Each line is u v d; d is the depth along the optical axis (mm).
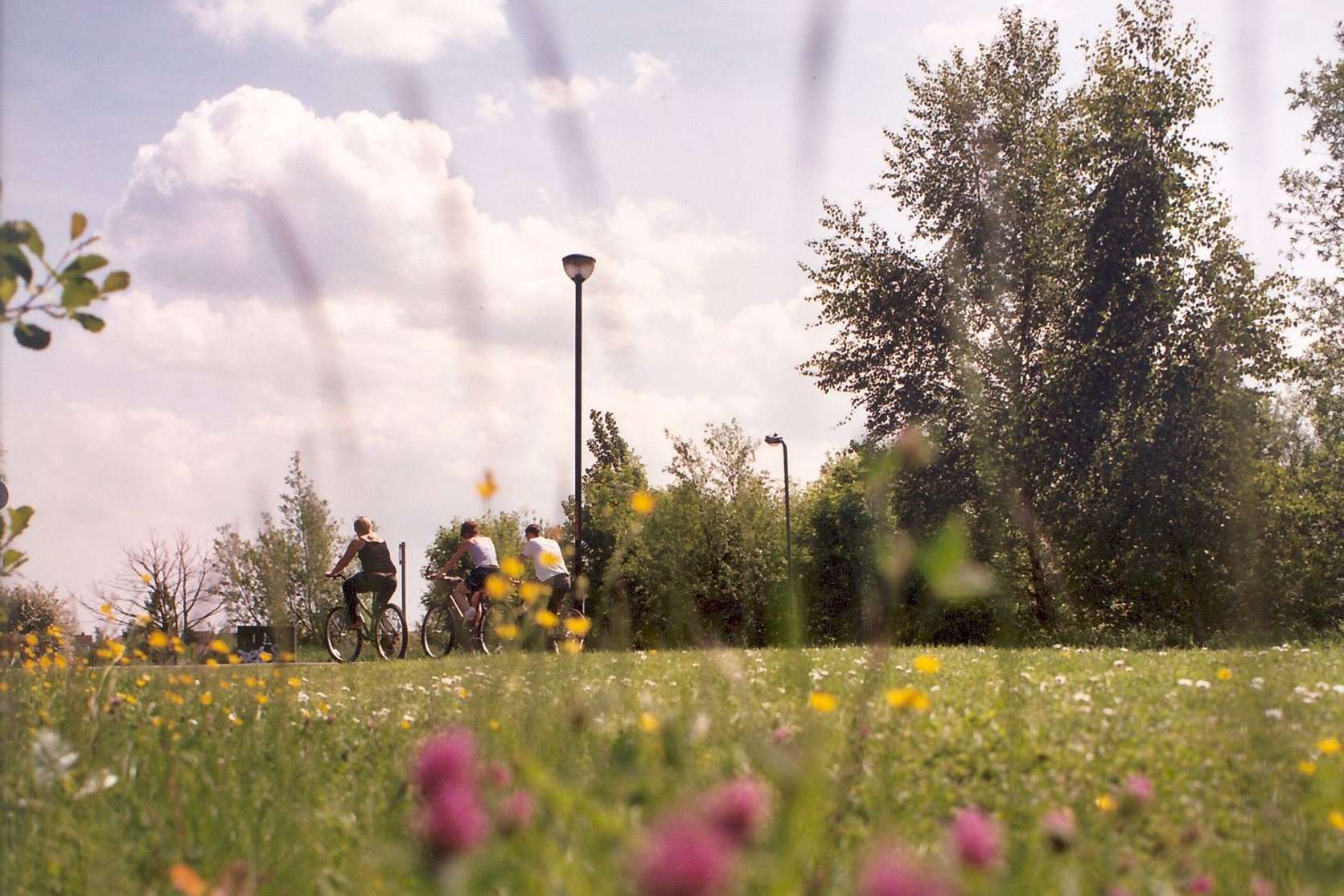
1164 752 3525
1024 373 28750
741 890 1429
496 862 1652
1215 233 29250
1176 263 29438
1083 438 28391
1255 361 28484
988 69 30203
